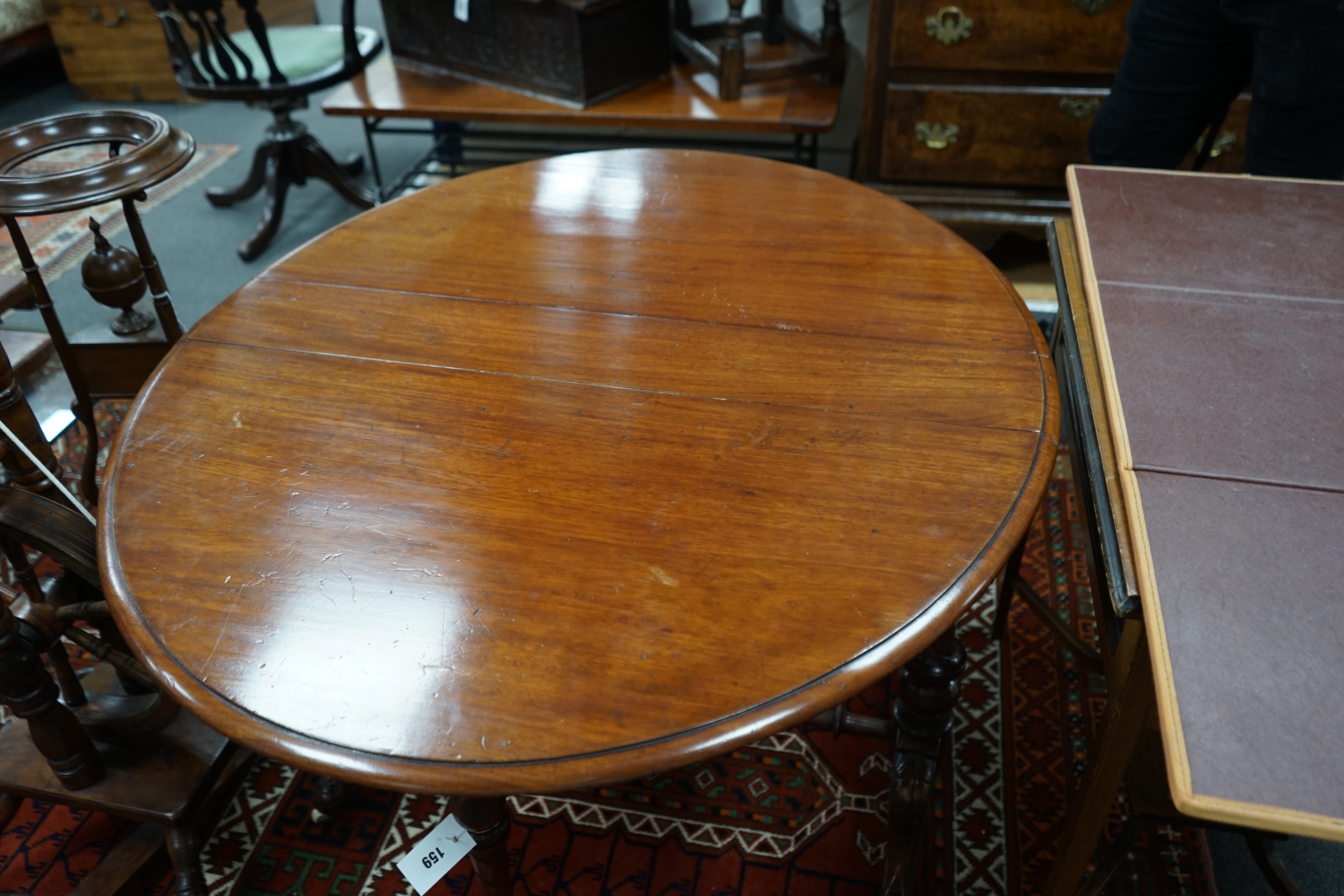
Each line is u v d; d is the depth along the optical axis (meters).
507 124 3.85
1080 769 1.71
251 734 0.84
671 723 0.84
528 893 1.54
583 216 1.67
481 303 1.43
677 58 3.33
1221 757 0.75
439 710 0.85
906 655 0.89
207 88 3.16
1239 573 0.89
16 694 1.30
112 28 4.38
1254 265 1.33
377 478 1.11
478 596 0.96
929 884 1.54
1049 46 2.57
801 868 1.57
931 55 2.66
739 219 1.65
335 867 1.59
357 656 0.90
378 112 3.10
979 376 1.25
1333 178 1.91
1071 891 1.27
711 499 1.06
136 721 1.48
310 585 0.97
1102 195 1.51
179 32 3.08
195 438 1.17
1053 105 2.66
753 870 1.56
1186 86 1.97
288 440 1.17
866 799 1.67
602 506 1.06
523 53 3.05
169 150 1.48
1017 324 1.35
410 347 1.33
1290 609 0.86
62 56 4.48
